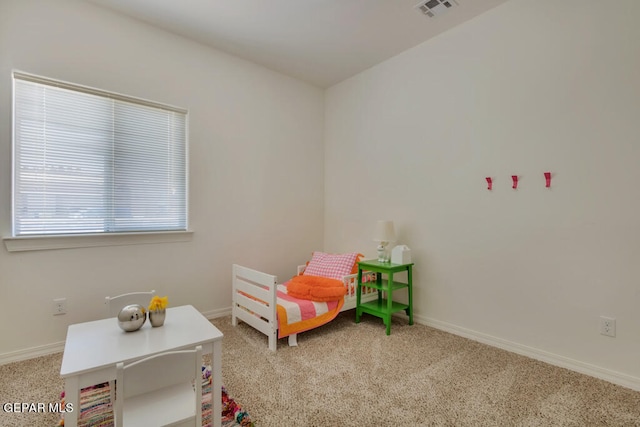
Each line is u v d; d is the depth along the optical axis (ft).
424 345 8.11
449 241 9.14
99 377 4.04
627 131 6.25
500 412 5.40
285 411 5.36
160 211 9.05
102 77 7.98
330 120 13.00
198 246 9.65
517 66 7.73
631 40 6.20
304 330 8.23
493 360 7.30
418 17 8.45
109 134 8.18
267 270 11.30
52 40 7.33
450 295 9.11
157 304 5.32
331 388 6.06
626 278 6.28
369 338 8.56
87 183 7.89
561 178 7.07
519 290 7.74
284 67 11.26
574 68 6.88
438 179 9.41
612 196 6.43
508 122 7.91
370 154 11.43
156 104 8.86
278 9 8.02
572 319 6.93
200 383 4.11
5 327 6.88
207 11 8.13
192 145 9.51
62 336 7.49
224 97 10.18
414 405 5.57
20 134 7.06
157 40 8.84
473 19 8.55
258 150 11.05
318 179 13.01
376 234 10.03
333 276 10.07
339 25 8.78
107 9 8.03
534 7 7.44
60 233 7.54
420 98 9.85
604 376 6.48
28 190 7.16
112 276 8.16
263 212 11.19
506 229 7.97
